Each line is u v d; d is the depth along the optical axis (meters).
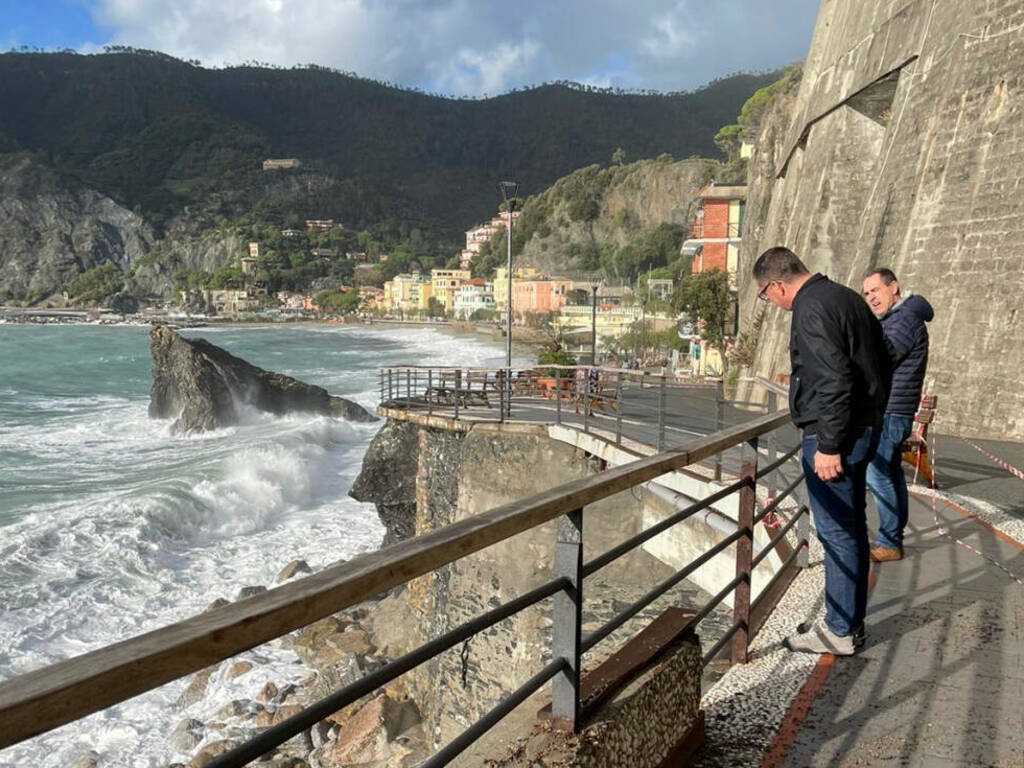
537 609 13.95
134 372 80.44
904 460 8.55
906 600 4.71
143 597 19.86
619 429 13.47
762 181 53.00
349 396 57.25
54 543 21.91
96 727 14.85
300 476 29.88
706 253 73.44
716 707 3.43
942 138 17.42
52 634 17.59
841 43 26.86
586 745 2.20
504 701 2.02
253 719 14.87
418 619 17.08
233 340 147.62
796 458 6.56
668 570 12.12
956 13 18.06
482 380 20.12
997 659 3.85
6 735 0.95
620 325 105.44
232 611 1.30
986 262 15.59
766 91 94.25
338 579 1.48
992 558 5.58
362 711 15.05
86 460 34.94
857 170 25.36
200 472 28.52
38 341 134.50
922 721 3.26
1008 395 14.66
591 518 12.88
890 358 3.71
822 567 5.27
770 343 27.45
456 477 16.92
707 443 3.23
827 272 25.83
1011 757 2.98
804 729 3.21
